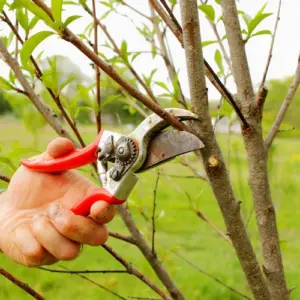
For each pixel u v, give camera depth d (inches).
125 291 75.5
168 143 25.8
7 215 27.7
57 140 28.4
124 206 33.6
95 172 35.5
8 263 87.4
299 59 30.3
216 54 36.6
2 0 24.3
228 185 25.8
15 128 217.5
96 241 25.5
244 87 28.0
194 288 78.4
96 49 32.8
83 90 32.9
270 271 28.4
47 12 23.1
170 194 125.3
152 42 40.8
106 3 38.8
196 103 25.2
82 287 79.0
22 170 29.1
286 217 102.3
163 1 28.0
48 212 25.6
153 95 36.5
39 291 78.1
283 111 29.8
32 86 33.8
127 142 26.3
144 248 33.8
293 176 131.0
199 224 108.8
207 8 28.8
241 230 26.3
